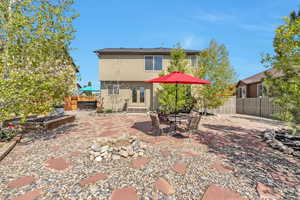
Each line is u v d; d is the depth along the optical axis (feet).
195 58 52.85
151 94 54.65
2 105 15.96
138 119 36.60
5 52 16.93
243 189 9.16
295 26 13.55
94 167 11.65
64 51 22.35
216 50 41.01
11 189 8.93
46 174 10.61
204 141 18.80
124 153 13.48
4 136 18.15
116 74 53.36
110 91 54.49
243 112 52.24
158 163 12.39
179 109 41.55
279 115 15.96
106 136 20.83
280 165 12.34
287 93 14.64
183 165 12.12
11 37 16.96
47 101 19.27
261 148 16.38
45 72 19.60
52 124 25.61
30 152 14.70
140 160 12.91
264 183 9.80
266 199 8.31
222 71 39.93
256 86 59.06
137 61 53.62
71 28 21.39
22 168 11.44
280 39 15.52
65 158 13.28
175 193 8.75
